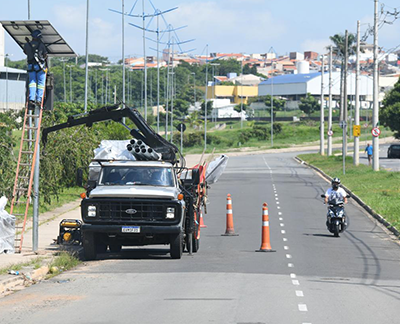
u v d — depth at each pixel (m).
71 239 38.28
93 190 34.66
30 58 35.53
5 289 25.66
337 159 137.88
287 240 43.84
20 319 20.14
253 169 124.00
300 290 25.50
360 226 52.56
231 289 25.48
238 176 107.44
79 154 67.50
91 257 34.91
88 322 19.67
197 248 38.31
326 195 47.62
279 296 24.09
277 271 30.77
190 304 22.42
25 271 28.67
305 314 20.97
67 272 30.45
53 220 51.50
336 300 23.58
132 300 23.20
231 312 21.09
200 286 26.16
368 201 67.44
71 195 71.62
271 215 59.00
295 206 66.38
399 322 20.11
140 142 36.59
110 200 33.94
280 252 38.00
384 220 53.94
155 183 35.81
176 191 35.22
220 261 34.09
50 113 65.75
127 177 36.03
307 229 50.25
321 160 138.50
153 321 19.77
